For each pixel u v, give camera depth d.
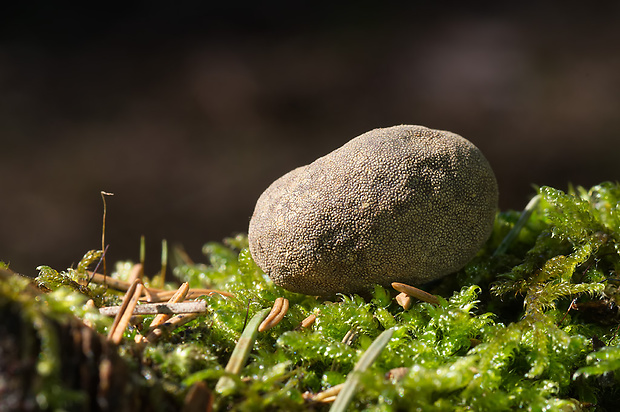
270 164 0.56
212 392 0.16
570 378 0.17
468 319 0.17
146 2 0.79
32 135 0.58
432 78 0.66
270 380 0.16
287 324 0.17
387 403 0.16
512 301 0.18
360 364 0.16
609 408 0.17
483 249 0.19
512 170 0.52
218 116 0.63
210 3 0.80
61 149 0.56
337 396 0.16
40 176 0.53
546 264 0.17
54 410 0.15
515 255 0.19
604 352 0.16
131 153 0.57
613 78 0.60
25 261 0.44
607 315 0.17
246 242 0.20
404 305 0.17
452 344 0.17
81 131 0.59
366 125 0.61
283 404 0.16
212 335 0.17
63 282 0.17
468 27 0.74
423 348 0.16
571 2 0.75
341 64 0.70
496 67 0.66
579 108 0.58
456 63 0.68
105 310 0.17
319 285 0.17
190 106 0.64
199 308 0.17
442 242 0.17
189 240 0.47
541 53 0.67
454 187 0.17
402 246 0.17
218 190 0.53
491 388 0.16
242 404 0.16
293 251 0.17
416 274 0.17
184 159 0.56
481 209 0.17
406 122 0.61
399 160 0.17
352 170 0.17
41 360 0.15
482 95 0.62
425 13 0.78
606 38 0.68
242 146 0.59
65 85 0.65
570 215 0.18
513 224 0.19
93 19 0.75
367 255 0.17
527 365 0.17
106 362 0.15
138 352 0.16
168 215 0.49
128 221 0.48
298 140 0.60
